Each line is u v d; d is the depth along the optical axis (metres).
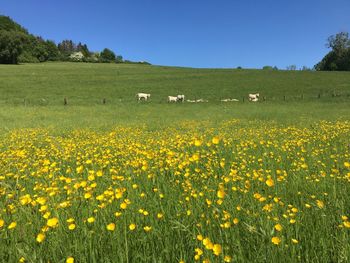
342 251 2.84
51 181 5.44
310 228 3.45
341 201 4.02
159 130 17.19
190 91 53.88
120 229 3.45
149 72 86.19
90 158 8.08
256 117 24.53
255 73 85.31
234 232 3.31
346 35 130.88
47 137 12.79
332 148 8.89
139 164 6.43
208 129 16.28
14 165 7.08
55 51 166.25
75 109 33.16
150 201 4.29
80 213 3.87
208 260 2.66
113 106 37.03
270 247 2.93
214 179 5.48
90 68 95.31
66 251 3.04
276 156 7.75
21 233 3.30
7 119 24.11
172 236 3.33
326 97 43.56
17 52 117.19
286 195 4.70
